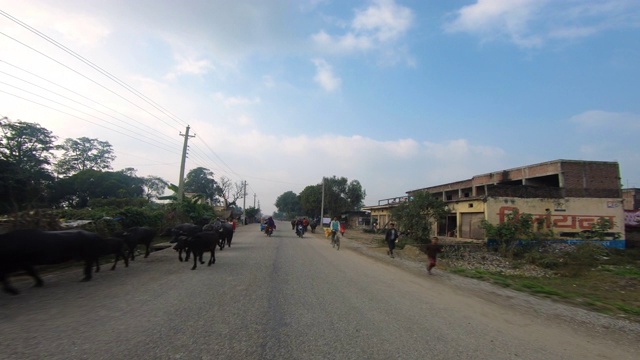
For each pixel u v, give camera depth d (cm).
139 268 1143
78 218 1759
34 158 4106
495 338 577
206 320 595
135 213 2006
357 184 6844
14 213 1123
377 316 668
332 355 466
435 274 1319
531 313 783
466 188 3662
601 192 2708
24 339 483
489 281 1241
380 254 1980
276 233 3662
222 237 1778
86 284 870
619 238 2655
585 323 725
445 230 3381
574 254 2119
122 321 575
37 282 827
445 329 611
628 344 602
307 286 924
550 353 524
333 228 2303
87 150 6259
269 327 570
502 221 2577
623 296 1193
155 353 445
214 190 9231
